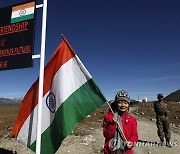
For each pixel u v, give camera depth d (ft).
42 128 8.98
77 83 8.74
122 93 6.82
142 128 26.25
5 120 24.21
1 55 10.09
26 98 9.46
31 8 9.66
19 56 9.73
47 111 8.96
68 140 16.76
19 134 9.42
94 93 8.56
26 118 9.37
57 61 8.97
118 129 6.78
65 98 8.64
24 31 9.72
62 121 8.54
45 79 9.14
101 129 22.40
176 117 34.99
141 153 15.81
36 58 9.40
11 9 10.07
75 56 8.76
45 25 9.44
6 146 13.97
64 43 8.96
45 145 8.91
